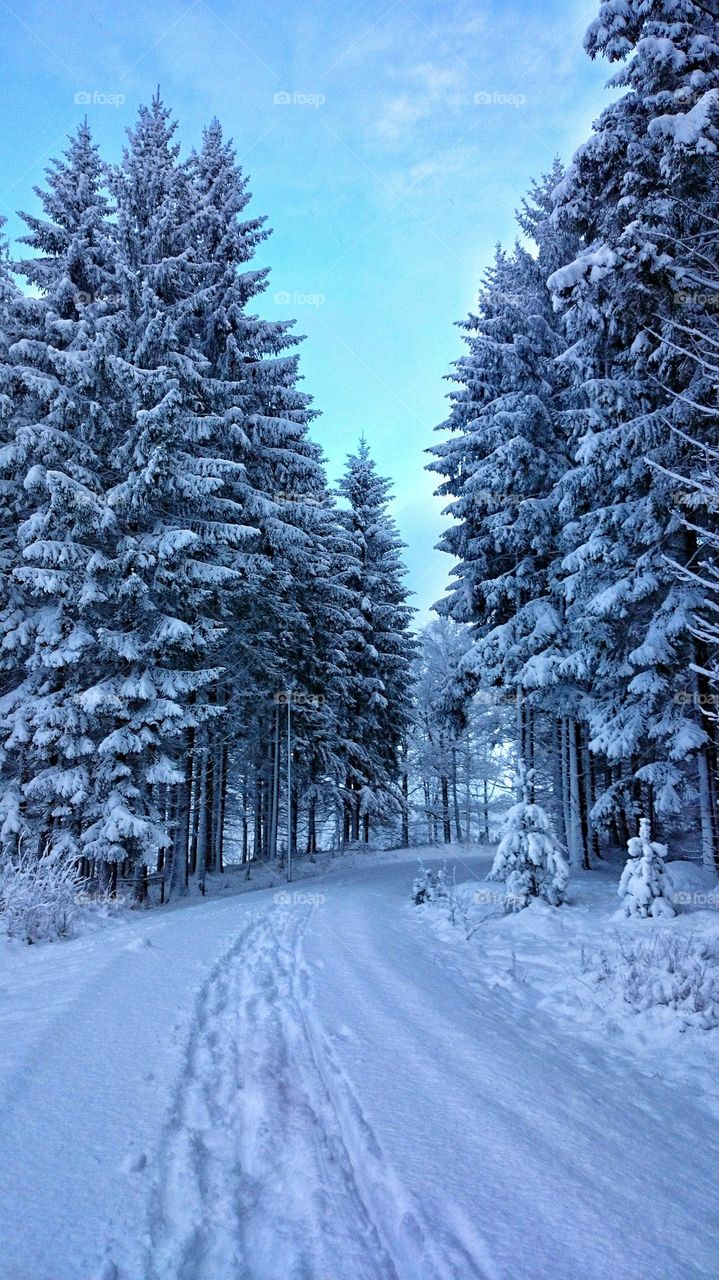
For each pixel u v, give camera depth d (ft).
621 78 37.73
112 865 50.37
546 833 40.70
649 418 41.39
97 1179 8.52
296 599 82.79
